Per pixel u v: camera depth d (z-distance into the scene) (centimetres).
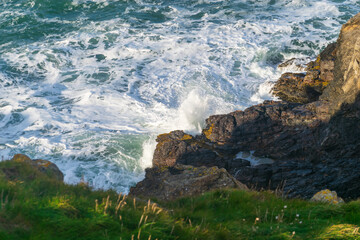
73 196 1035
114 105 3419
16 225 798
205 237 943
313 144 2625
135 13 5303
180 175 1978
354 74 2497
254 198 1426
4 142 2923
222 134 2811
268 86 3484
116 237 848
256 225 1105
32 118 3241
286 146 2681
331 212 1245
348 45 2728
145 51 4300
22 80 3862
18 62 4181
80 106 3422
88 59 4222
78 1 5672
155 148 2884
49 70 4044
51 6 5531
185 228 972
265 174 2502
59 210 900
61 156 2781
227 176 1912
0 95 3594
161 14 5278
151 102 3444
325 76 3212
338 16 4872
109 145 2898
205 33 4628
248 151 2745
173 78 3756
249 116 2814
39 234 786
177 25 4906
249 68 3897
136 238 865
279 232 1016
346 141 2514
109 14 5331
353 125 2475
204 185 1880
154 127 3136
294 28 4588
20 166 1259
